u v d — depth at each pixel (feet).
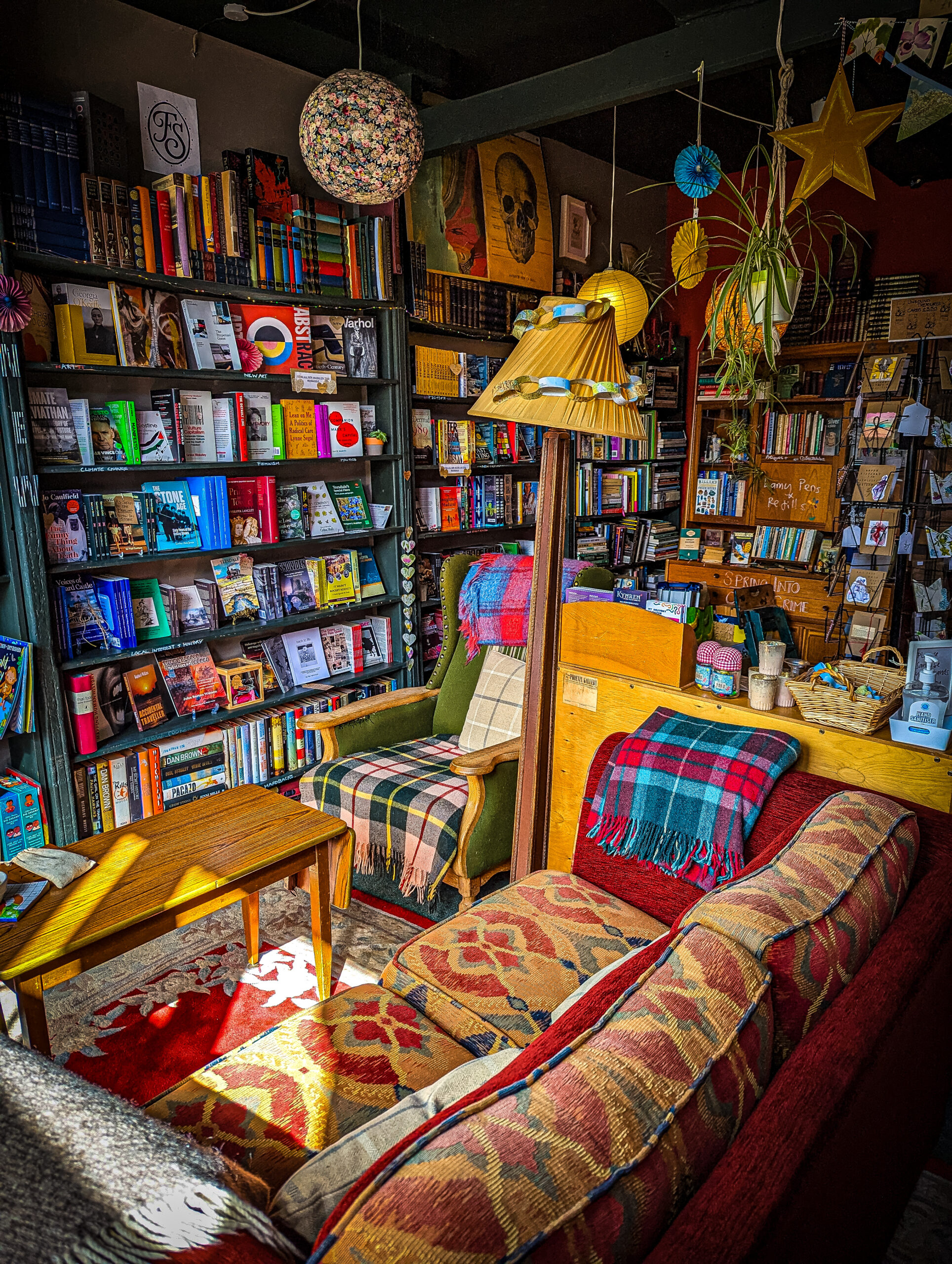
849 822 4.84
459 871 8.78
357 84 8.59
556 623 7.99
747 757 6.45
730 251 18.95
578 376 6.68
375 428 12.99
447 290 13.66
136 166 10.14
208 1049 7.28
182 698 10.79
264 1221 2.73
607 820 6.86
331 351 12.20
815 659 17.39
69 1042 7.40
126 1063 7.13
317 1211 3.58
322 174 9.04
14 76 8.95
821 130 8.62
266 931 9.19
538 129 15.53
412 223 13.29
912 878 4.88
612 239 17.44
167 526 10.36
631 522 18.71
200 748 10.72
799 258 17.39
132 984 8.25
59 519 9.35
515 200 15.06
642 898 6.81
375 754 10.31
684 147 16.61
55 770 9.29
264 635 12.41
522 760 8.26
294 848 7.23
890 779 6.43
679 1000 3.26
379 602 13.23
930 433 15.08
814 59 11.93
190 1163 2.85
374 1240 2.25
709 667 7.48
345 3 10.58
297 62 11.71
